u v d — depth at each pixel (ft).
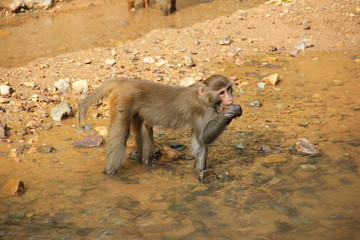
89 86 41.14
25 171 27.81
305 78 43.70
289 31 56.03
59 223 22.67
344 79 43.14
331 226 22.02
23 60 46.98
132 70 44.47
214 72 45.14
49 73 43.39
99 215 23.43
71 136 32.83
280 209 23.77
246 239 21.27
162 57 48.11
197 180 27.17
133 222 22.82
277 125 34.32
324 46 52.44
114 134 27.37
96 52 48.73
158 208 24.14
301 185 26.09
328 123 34.32
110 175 27.68
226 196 25.30
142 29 58.44
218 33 55.26
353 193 25.02
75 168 28.43
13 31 57.00
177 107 27.20
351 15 59.26
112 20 62.28
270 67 46.70
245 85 42.04
